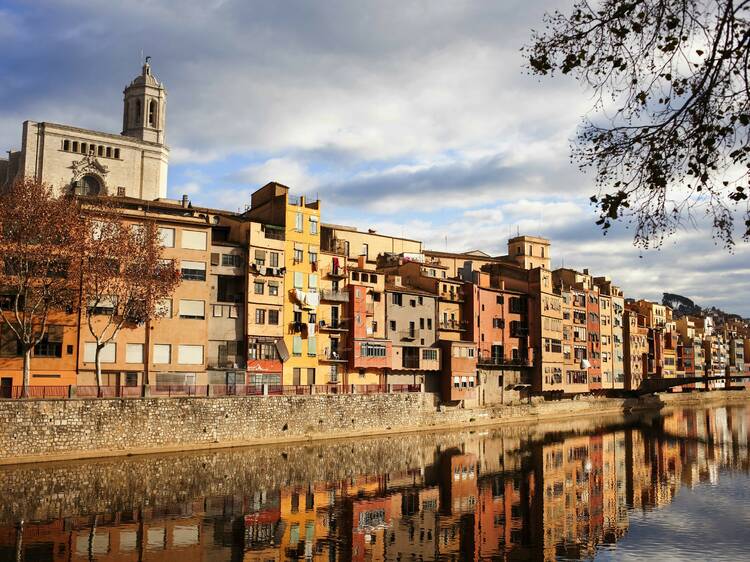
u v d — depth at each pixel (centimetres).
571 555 3406
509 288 11519
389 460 6147
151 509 3944
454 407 9419
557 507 4491
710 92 1162
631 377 14738
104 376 6550
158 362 6819
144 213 7131
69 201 5928
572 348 12319
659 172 1223
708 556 3412
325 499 4428
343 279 8750
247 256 7731
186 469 5162
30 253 5444
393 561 3225
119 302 6031
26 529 3428
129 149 10494
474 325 10162
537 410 11044
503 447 7394
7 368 6041
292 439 6894
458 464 6106
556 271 13500
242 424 6456
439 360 9506
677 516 4281
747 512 4400
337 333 8525
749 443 8156
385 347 8831
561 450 7256
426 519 4047
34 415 5078
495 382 10519
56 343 6297
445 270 10681
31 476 4606
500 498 4716
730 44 1115
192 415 6044
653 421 11338
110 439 5488
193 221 7175
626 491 5084
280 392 7381
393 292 9181
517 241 13275
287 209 8181
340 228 10350
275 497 4412
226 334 7519
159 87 11181
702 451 7394
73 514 3753
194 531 3547
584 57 1251
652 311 18262
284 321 7975
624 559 3344
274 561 3133
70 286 5728
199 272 7156
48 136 9744
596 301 13412
